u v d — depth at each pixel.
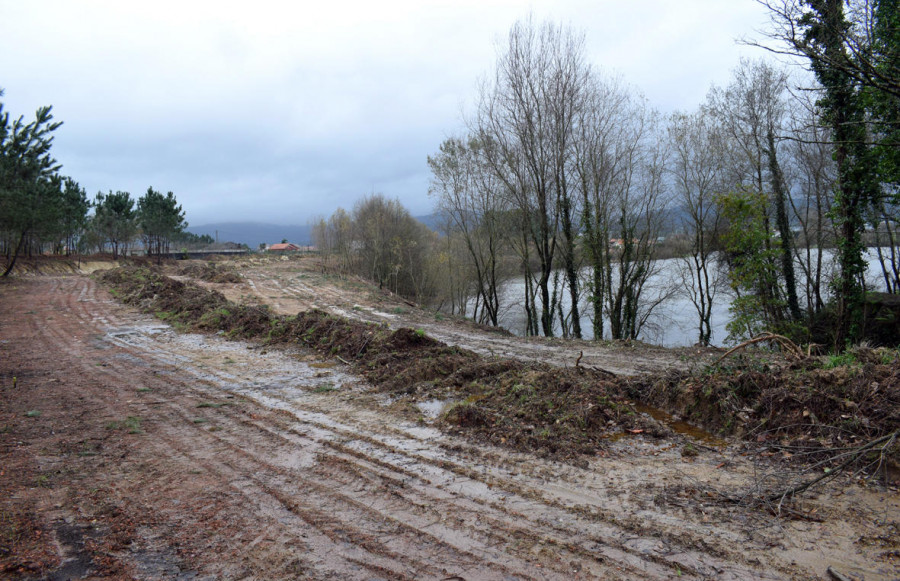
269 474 5.38
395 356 10.48
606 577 3.54
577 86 21.42
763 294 19.05
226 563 3.71
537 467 5.54
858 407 5.70
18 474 5.18
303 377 9.87
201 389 8.96
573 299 22.83
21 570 3.51
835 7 5.40
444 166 27.33
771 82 20.80
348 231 43.38
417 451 6.04
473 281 35.03
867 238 24.02
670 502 4.68
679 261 26.23
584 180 21.73
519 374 8.73
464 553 3.87
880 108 10.18
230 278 31.16
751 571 3.59
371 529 4.23
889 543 3.87
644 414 7.25
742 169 22.38
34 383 9.22
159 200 53.62
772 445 5.86
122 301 21.09
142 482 5.13
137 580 3.48
